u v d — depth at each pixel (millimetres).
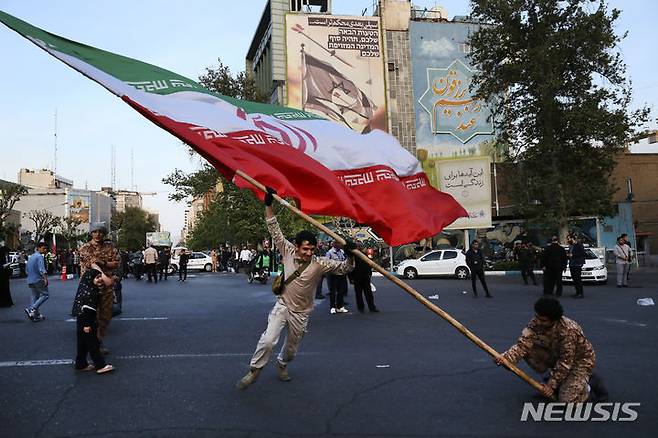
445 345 7750
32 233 56531
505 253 33656
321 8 49188
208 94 6773
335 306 11641
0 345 7891
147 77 6492
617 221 30469
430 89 46312
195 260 41750
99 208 86125
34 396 5199
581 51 24359
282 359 5699
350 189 6172
